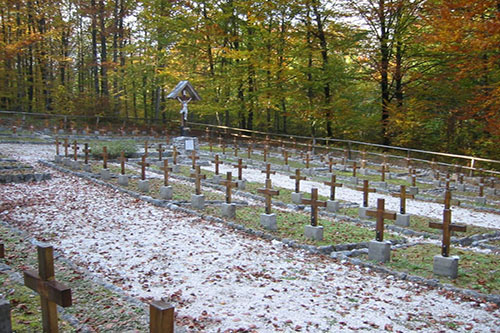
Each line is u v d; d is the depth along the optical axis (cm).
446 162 2753
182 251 880
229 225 1102
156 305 321
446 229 795
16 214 1093
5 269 655
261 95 3014
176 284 700
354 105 3075
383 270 822
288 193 1584
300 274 783
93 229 1010
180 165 2117
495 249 1046
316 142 3344
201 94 3362
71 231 982
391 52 2858
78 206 1220
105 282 670
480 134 2756
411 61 2825
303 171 2175
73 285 642
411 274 802
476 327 588
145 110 4312
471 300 691
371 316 608
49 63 4041
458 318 618
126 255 840
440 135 2988
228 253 883
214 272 766
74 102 3634
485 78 2519
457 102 2680
